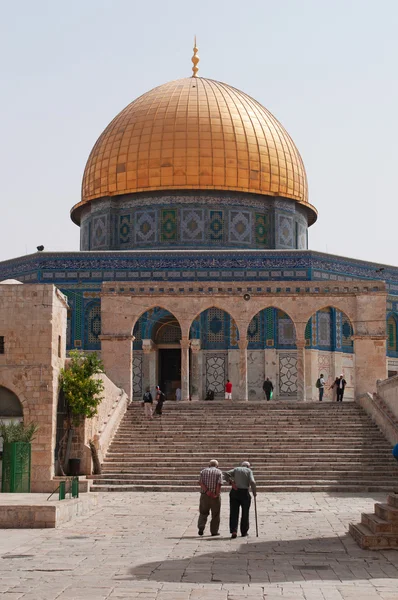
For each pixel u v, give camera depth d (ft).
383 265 142.31
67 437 88.89
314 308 119.03
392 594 36.50
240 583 39.22
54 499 66.80
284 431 98.73
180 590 37.60
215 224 147.43
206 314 133.39
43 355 85.76
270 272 134.00
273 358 131.95
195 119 150.71
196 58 170.30
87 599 35.76
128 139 151.84
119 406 104.01
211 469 56.34
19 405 86.12
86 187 157.58
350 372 136.77
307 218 163.53
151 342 133.28
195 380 131.75
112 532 57.26
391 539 49.06
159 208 147.95
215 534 55.77
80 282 134.00
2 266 141.18
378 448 93.91
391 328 142.20
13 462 78.95
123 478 86.94
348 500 76.13
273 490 83.15
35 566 44.01
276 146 153.99
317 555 47.24
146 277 133.80
